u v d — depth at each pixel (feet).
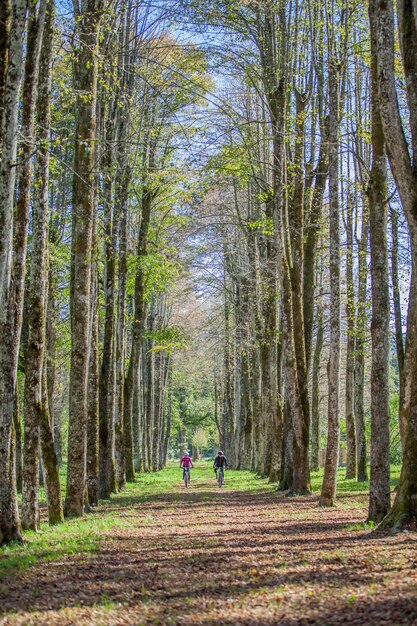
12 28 39.58
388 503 46.98
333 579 27.76
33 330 50.29
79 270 59.67
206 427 300.61
